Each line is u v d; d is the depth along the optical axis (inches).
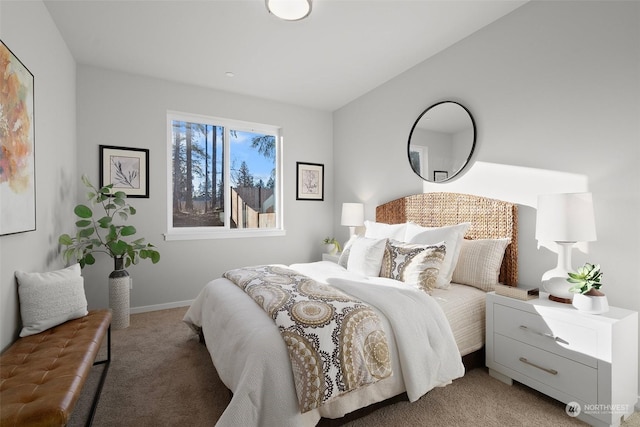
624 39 72.9
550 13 86.0
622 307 73.1
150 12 93.4
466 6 92.4
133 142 134.9
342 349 57.7
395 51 117.3
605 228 76.2
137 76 135.5
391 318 67.1
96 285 129.3
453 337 72.9
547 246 87.8
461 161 109.7
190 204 152.3
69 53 114.1
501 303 80.3
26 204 71.9
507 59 96.4
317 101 168.4
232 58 121.6
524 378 75.2
